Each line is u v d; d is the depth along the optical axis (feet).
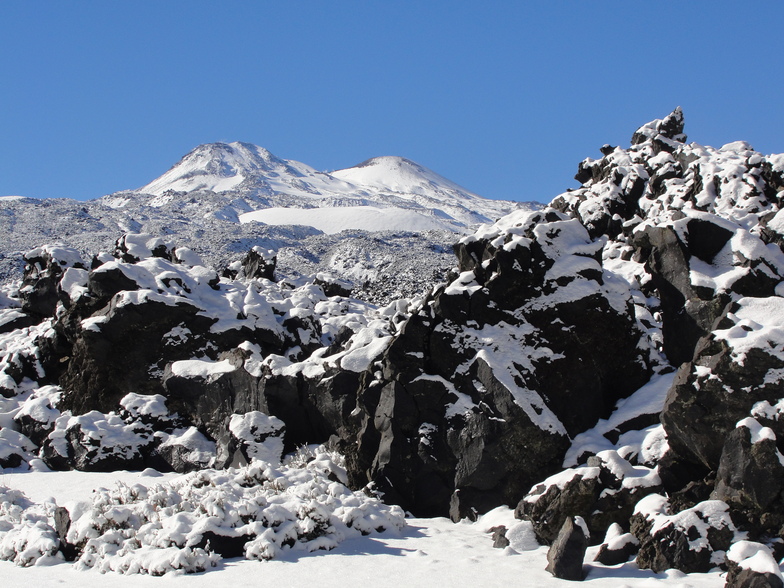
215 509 42.52
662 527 37.83
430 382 51.42
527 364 51.08
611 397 52.80
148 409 67.97
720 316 48.29
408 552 41.60
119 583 37.91
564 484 42.39
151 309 70.90
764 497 37.37
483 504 48.42
